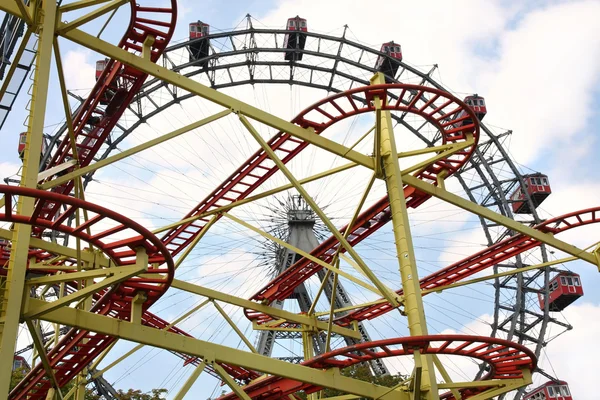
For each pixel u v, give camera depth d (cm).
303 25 7625
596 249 3834
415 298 2934
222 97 2995
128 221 2162
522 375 3175
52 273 3300
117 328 2511
